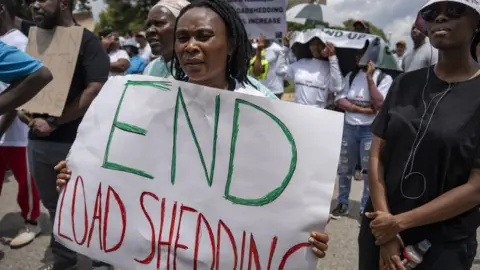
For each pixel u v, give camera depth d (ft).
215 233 4.90
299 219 4.70
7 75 6.87
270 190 4.79
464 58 5.17
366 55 13.46
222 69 5.14
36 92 7.06
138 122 5.25
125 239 5.17
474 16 4.95
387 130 5.58
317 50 14.26
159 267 5.04
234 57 5.35
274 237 4.75
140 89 5.32
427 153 5.18
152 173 5.14
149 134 5.20
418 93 5.45
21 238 11.47
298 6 22.27
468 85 5.11
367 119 13.12
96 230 5.30
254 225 4.80
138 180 5.17
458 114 5.05
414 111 5.39
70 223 5.45
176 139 5.10
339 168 13.78
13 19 10.72
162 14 7.48
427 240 5.25
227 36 5.11
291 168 4.76
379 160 5.73
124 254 5.17
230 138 4.94
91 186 5.36
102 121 5.43
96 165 5.37
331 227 12.96
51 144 8.64
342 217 13.84
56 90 8.32
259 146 4.86
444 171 5.10
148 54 29.43
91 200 5.34
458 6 4.89
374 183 5.65
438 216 5.01
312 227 4.68
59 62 8.41
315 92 14.23
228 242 4.85
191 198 4.99
